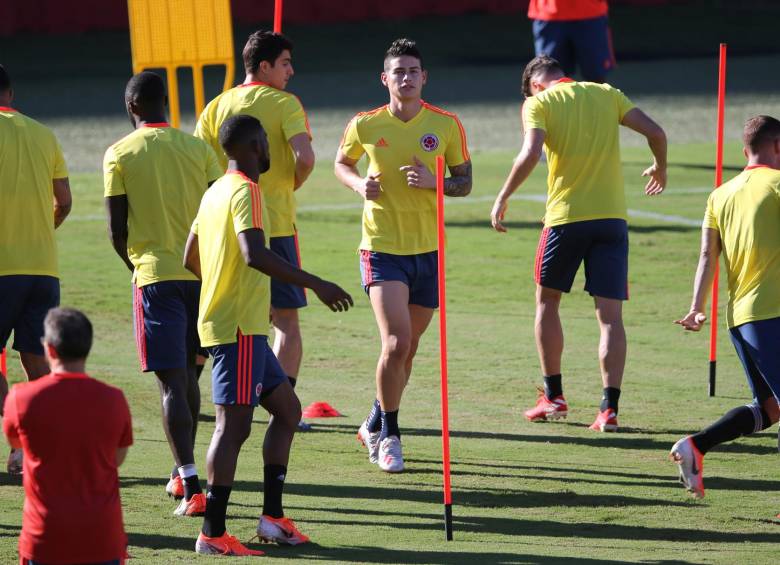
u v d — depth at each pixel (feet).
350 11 426.51
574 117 87.97
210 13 160.97
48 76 333.83
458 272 140.67
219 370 62.23
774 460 79.71
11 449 77.20
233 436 61.98
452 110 274.57
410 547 62.28
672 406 92.89
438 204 64.34
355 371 103.81
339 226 168.14
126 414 47.88
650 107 275.39
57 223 80.18
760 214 69.15
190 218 71.97
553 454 81.41
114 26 414.62
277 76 86.12
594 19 203.10
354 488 74.13
